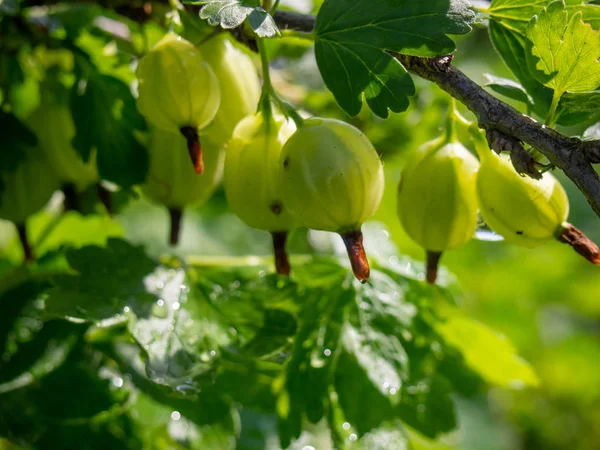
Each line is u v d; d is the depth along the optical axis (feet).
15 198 1.76
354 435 1.72
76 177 1.78
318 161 1.58
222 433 1.76
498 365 1.79
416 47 1.61
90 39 1.81
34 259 1.81
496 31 1.68
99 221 1.89
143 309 1.68
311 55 1.93
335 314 1.73
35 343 1.74
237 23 1.60
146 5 1.74
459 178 1.63
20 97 1.86
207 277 1.72
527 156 1.56
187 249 2.31
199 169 1.64
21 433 1.72
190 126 1.64
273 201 1.62
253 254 2.32
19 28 1.77
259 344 1.67
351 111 1.62
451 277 1.80
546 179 1.62
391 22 1.62
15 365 1.73
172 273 1.71
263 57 1.63
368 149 1.59
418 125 1.94
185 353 1.66
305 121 1.60
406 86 1.61
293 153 1.58
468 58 2.37
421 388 1.75
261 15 1.61
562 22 1.59
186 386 1.63
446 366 1.82
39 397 1.72
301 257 1.76
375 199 1.59
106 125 1.74
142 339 1.66
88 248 1.70
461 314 1.78
